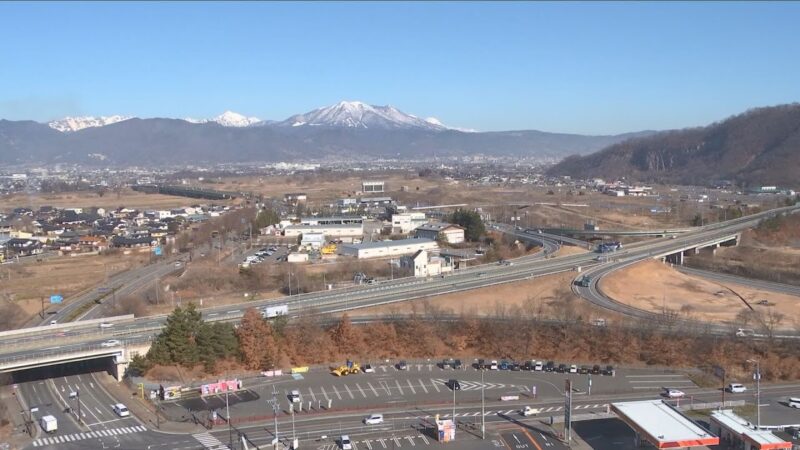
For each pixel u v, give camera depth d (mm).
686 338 158375
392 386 140250
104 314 190625
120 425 121500
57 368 155250
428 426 120438
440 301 191375
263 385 141375
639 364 153125
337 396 134750
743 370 148000
